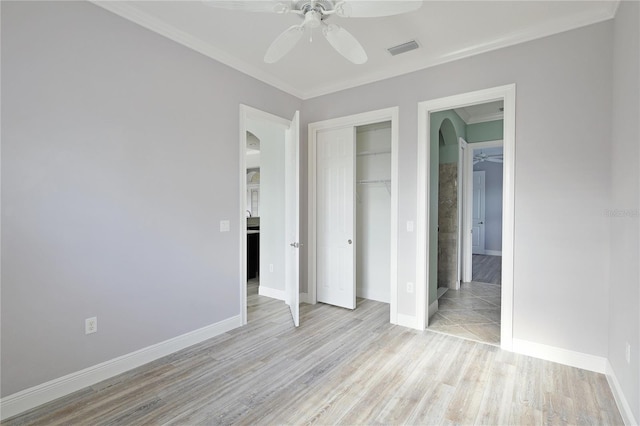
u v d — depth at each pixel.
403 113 3.35
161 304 2.66
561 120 2.54
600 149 2.39
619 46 2.17
